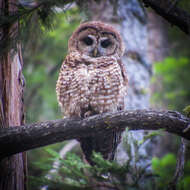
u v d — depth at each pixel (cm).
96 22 1139
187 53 2355
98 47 1079
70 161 736
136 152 740
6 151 757
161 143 2069
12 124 828
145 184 687
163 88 2078
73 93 993
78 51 1087
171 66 1853
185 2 1056
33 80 1988
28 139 752
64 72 1012
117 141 1020
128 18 1672
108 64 1007
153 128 763
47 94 1997
